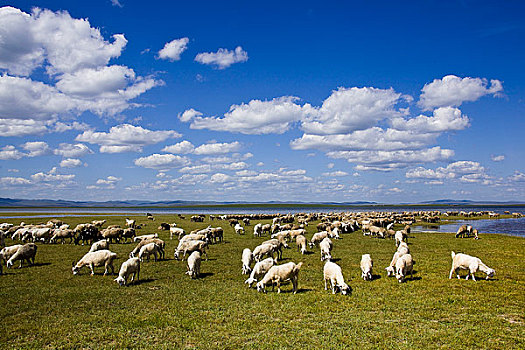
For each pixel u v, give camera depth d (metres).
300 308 15.05
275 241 26.75
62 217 95.38
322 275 21.58
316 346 11.20
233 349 11.13
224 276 21.53
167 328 12.96
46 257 28.34
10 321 13.77
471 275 20.42
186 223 68.31
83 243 36.69
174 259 27.55
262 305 15.59
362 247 34.34
